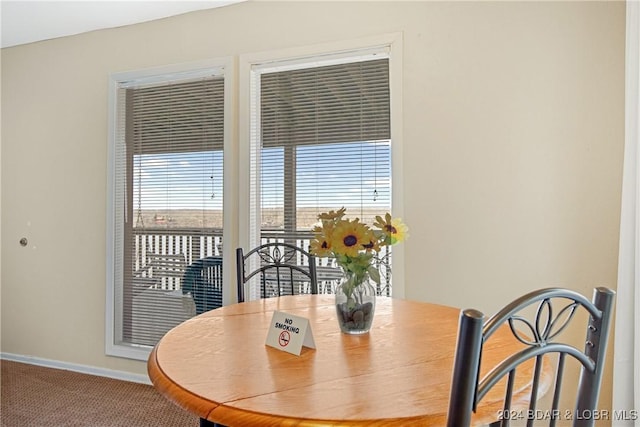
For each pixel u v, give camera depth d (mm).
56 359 3176
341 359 1135
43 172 3225
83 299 3100
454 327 1450
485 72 2254
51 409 2484
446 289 2320
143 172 2990
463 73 2289
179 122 2898
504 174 2223
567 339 2100
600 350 796
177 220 2898
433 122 2338
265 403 871
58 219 3178
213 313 1650
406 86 2381
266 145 2707
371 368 1067
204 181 2828
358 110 2514
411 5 2383
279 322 1260
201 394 920
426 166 2350
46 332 3209
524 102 2188
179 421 2344
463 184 2291
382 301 1871
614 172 2039
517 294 2195
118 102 3043
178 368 1072
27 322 3268
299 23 2598
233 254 2721
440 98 2326
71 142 3152
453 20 2309
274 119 2689
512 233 2209
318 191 2586
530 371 1030
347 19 2500
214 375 1024
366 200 2488
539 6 2166
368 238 1323
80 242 3113
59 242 3174
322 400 883
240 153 2705
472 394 647
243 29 2721
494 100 2238
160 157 2947
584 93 2088
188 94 2879
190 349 1221
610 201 2045
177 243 2898
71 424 2301
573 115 2105
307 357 1151
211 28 2795
